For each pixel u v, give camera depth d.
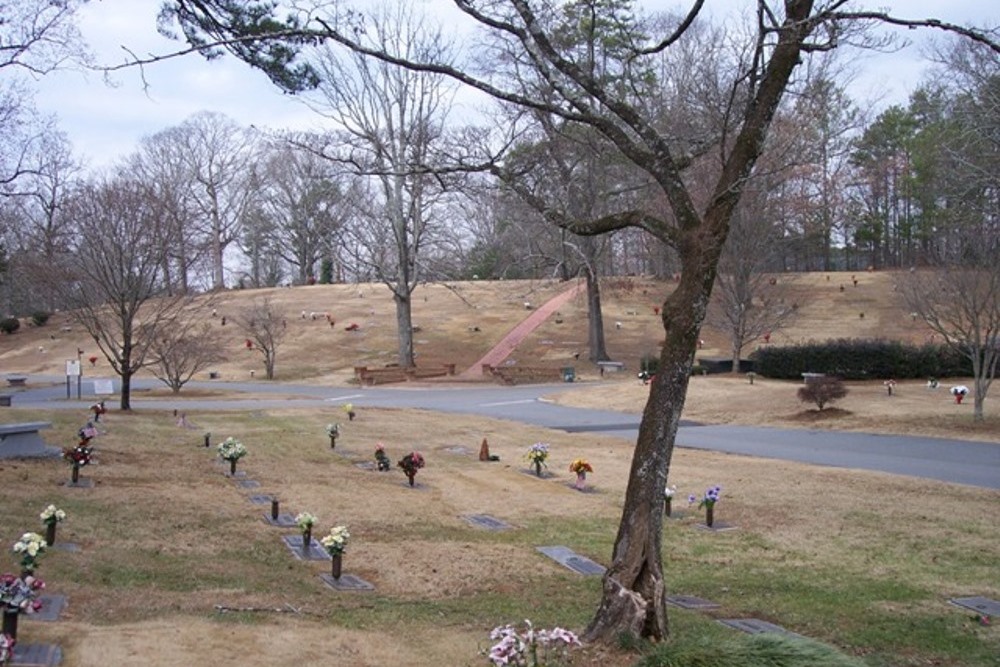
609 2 25.45
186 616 6.38
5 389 36.81
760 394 27.56
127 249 23.19
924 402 24.73
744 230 32.47
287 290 65.69
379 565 9.27
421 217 50.25
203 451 16.31
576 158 20.23
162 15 10.84
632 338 49.53
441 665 5.70
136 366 22.95
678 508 12.98
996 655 6.68
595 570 9.50
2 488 10.71
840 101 90.25
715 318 37.44
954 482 14.82
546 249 36.69
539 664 4.89
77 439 16.11
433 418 24.83
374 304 59.56
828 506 12.98
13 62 13.93
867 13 6.49
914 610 8.06
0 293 60.56
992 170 18.19
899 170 56.19
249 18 10.20
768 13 7.15
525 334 50.56
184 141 79.50
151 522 10.00
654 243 33.44
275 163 108.12
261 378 42.22
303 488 13.30
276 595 7.63
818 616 7.76
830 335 43.88
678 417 6.43
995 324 21.75
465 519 12.05
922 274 35.88
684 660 4.73
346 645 5.97
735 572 9.55
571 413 27.33
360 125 48.72
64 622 5.84
